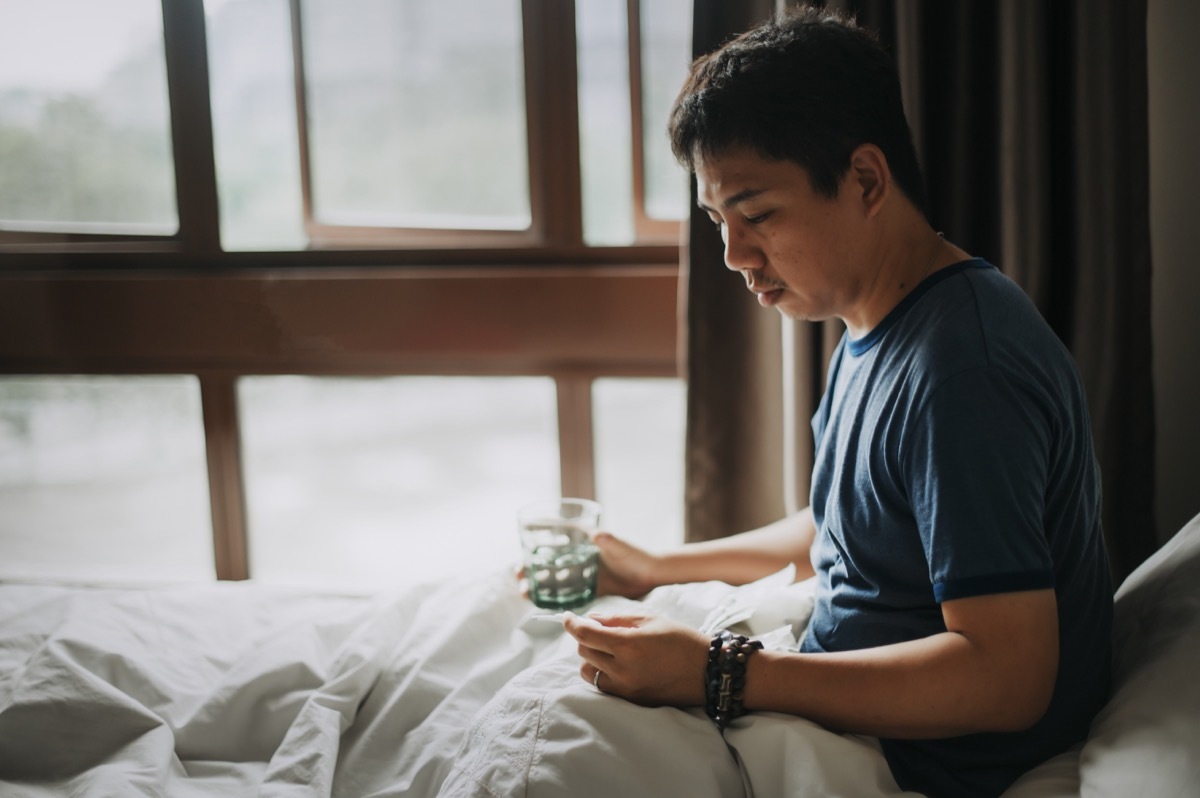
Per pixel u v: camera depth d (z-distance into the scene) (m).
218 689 1.08
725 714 0.88
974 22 1.41
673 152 0.92
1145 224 1.38
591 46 1.70
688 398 1.54
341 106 1.83
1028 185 1.37
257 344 1.86
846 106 0.83
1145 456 1.43
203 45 1.80
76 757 1.00
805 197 0.85
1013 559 0.76
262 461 1.98
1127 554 1.45
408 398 1.92
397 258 1.81
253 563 2.03
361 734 1.04
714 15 1.44
